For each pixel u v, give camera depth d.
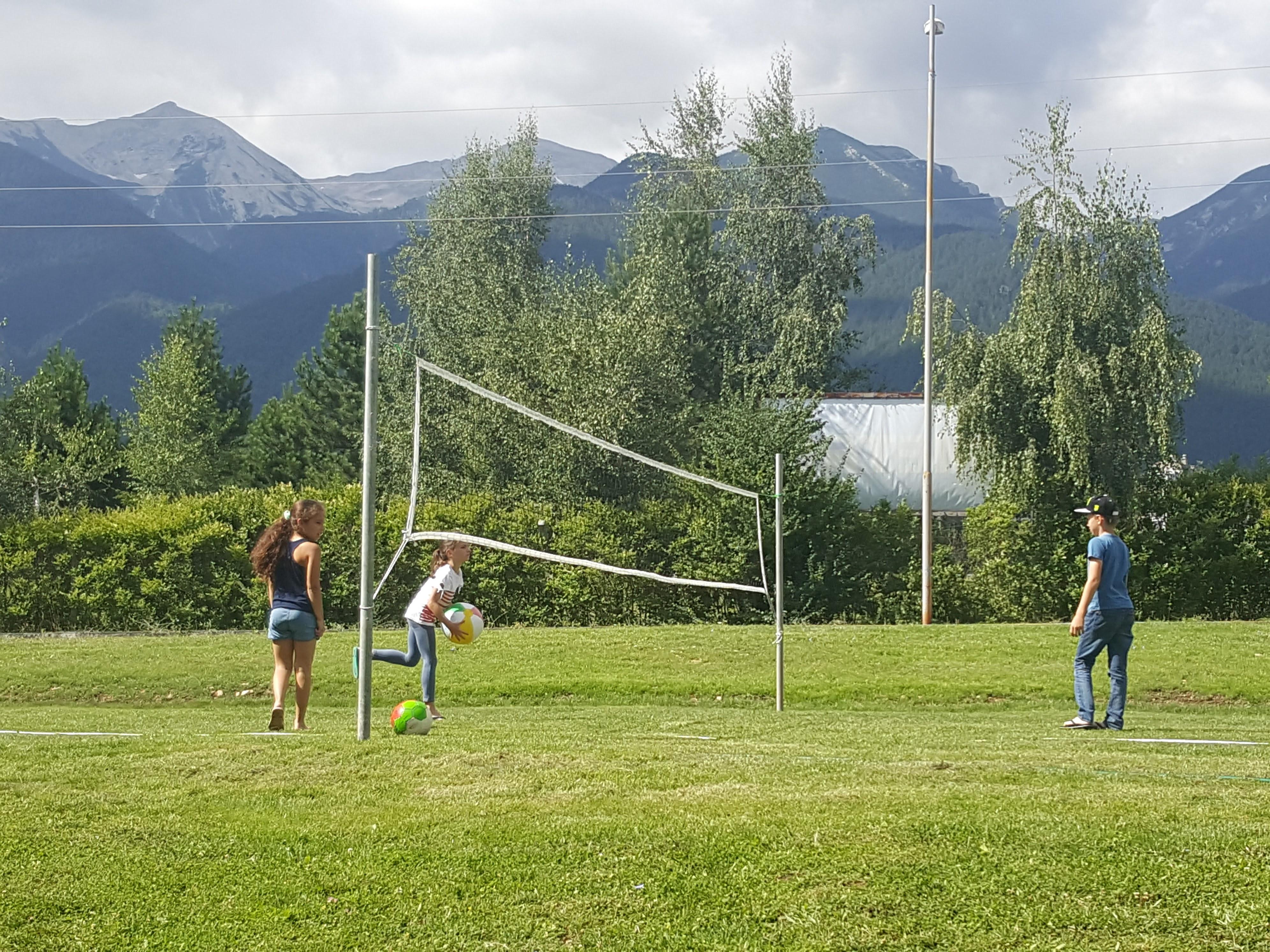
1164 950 4.27
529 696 14.97
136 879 5.01
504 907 4.70
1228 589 24.02
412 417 30.52
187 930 4.61
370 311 7.72
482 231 46.56
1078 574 24.30
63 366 49.47
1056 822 5.32
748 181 45.66
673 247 42.59
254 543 24.02
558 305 34.03
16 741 8.02
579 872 4.94
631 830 5.32
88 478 37.84
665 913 4.61
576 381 28.25
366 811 5.77
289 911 4.72
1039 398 25.05
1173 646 17.02
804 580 24.02
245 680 15.97
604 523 24.17
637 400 29.09
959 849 5.01
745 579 23.67
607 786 6.17
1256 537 23.92
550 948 4.43
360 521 23.83
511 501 26.77
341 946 4.47
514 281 42.25
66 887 4.93
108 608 23.69
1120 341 24.95
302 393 52.56
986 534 25.11
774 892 4.73
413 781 6.33
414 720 8.41
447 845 5.23
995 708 13.85
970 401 25.11
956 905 4.59
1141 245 25.05
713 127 46.12
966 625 20.38
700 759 6.95
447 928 4.57
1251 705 13.83
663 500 25.78
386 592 23.78
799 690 14.80
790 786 6.12
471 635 10.43
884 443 31.70
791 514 23.58
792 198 44.69
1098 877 4.75
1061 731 9.55
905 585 24.58
